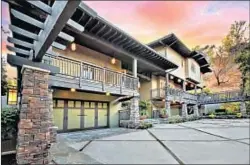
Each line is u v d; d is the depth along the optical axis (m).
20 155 3.32
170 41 16.92
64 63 8.65
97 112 11.12
